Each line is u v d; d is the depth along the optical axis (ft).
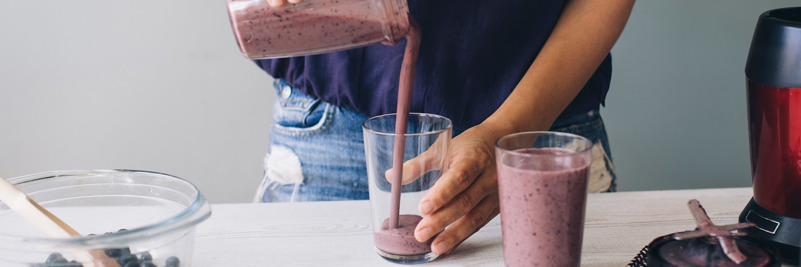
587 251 2.75
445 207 2.57
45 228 2.26
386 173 2.57
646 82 6.29
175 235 2.29
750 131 2.67
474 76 3.57
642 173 6.59
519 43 3.53
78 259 2.15
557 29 3.51
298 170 3.94
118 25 6.36
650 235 2.88
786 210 2.55
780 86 2.41
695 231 2.18
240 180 6.88
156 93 6.57
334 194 3.91
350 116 3.74
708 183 6.60
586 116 3.88
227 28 6.38
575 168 2.16
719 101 6.32
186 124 6.67
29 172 6.77
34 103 6.57
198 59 6.47
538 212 2.20
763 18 2.52
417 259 2.66
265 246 2.84
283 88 3.95
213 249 2.82
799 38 2.34
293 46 2.42
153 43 6.41
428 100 3.61
